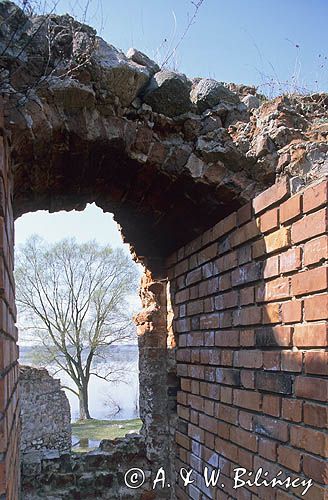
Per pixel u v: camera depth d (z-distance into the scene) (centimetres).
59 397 1015
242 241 273
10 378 203
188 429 365
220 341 304
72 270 1597
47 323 1572
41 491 413
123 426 1462
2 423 153
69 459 428
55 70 238
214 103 300
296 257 220
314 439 200
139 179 313
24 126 228
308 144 289
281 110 304
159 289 439
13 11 225
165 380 430
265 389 244
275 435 232
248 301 266
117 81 257
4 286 171
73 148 268
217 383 310
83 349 1628
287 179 232
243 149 297
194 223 347
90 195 342
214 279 317
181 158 292
